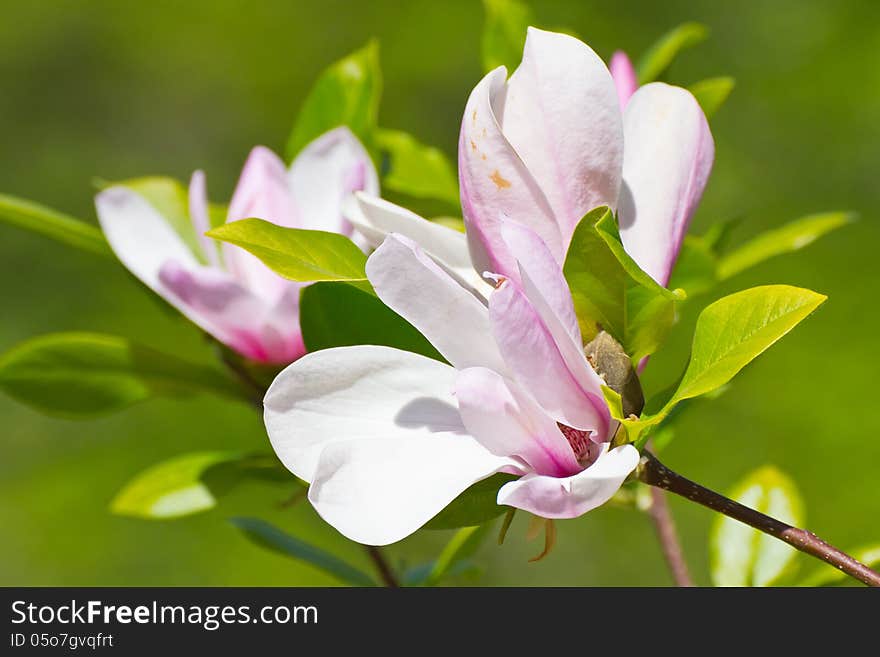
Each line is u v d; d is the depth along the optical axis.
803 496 4.07
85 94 5.80
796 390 4.25
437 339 1.36
